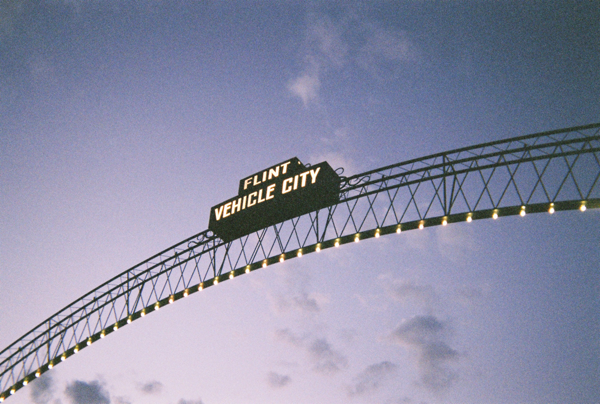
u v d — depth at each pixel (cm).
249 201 3675
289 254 3431
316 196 3434
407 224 3100
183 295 3816
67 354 4203
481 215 2884
